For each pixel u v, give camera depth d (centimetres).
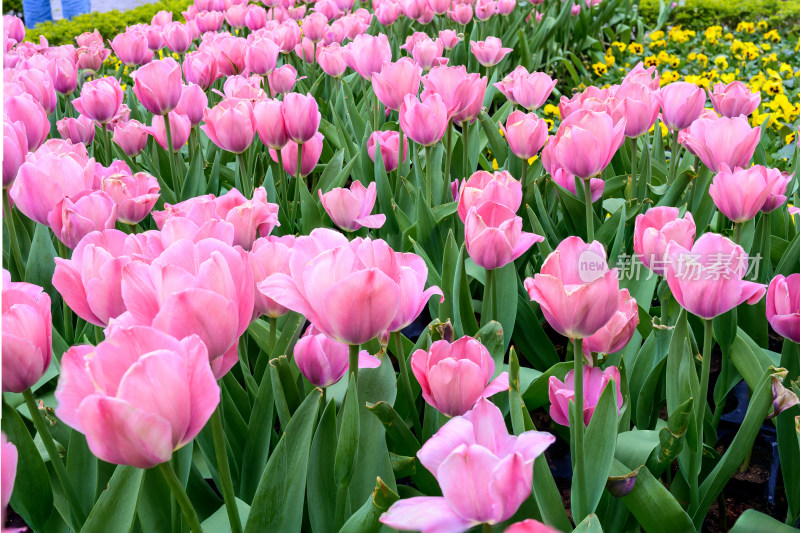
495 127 309
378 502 114
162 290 94
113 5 1355
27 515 138
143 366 77
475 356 126
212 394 84
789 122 488
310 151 255
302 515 135
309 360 135
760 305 210
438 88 239
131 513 120
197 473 151
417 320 253
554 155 215
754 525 141
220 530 134
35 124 217
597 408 129
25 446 133
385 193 254
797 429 133
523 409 132
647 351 180
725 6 928
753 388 182
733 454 149
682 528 133
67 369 82
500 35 618
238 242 165
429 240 236
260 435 147
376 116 322
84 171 190
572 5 708
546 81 283
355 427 120
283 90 357
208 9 532
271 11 574
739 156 197
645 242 146
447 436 87
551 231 246
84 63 443
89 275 116
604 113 185
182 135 287
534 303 243
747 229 220
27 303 108
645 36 826
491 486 80
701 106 247
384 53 311
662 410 220
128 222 204
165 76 262
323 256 104
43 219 178
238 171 289
